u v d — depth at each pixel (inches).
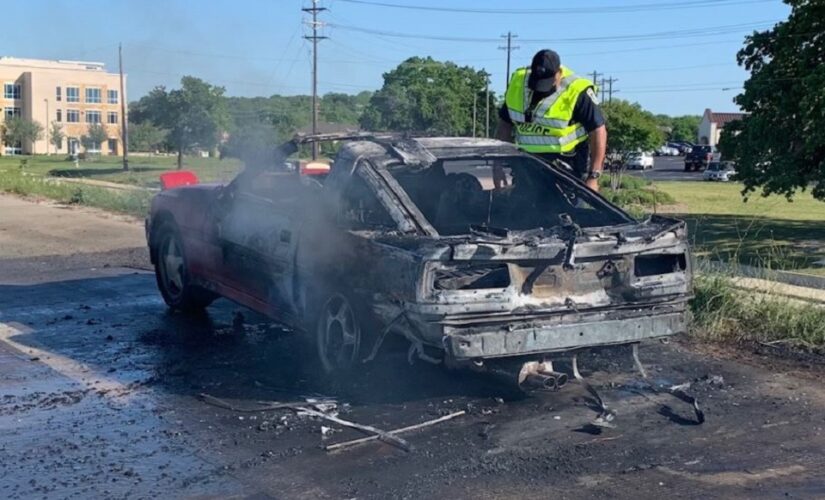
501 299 202.4
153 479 177.3
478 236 205.6
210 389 237.0
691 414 216.5
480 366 208.2
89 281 406.3
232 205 287.1
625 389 235.9
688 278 226.4
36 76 4151.1
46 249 514.9
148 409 221.3
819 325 287.3
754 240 692.1
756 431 205.3
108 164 2780.5
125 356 272.5
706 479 177.2
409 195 255.4
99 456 189.9
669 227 224.5
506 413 215.0
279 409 219.1
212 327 310.2
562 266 208.8
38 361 267.6
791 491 171.8
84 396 232.5
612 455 189.2
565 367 233.1
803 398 230.5
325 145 326.3
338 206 236.2
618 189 1325.0
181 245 322.0
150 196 753.6
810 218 964.6
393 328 213.6
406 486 173.0
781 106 674.2
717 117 4758.9
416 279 201.2
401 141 250.7
